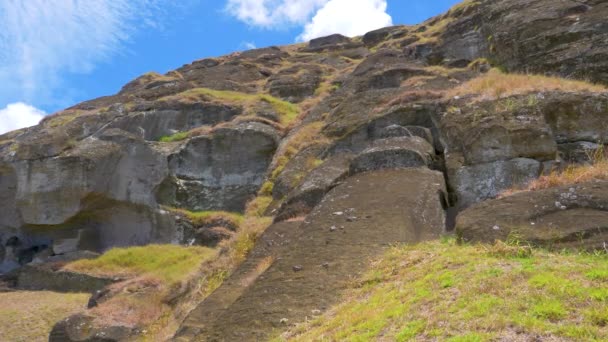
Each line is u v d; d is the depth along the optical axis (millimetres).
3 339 15148
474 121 12305
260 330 7098
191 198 25375
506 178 11039
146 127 30109
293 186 16359
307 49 50375
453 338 4984
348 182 11766
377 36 47375
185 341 8094
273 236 11219
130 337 13367
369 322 6039
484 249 7328
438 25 38531
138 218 24188
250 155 25484
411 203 9961
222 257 14062
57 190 23203
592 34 16984
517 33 19391
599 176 9180
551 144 11008
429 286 6512
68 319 14195
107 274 20188
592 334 4656
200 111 30531
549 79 14398
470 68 23297
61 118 33938
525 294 5547
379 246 8523
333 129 18672
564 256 6660
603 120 11625
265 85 37094
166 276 17438
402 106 16047
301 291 7703
